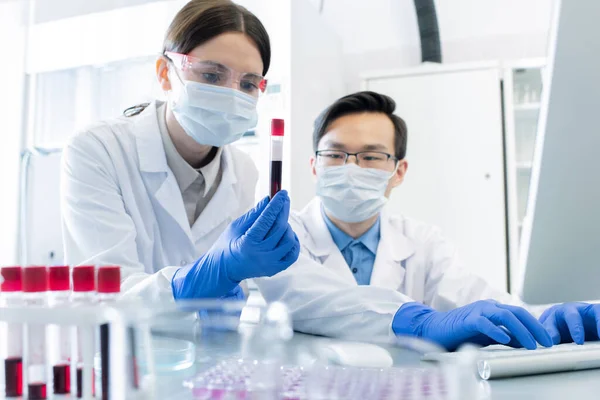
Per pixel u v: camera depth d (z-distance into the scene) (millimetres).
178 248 1336
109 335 499
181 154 1360
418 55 3111
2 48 2758
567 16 605
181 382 523
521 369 583
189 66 1182
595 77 610
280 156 907
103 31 2611
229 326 803
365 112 1406
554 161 642
